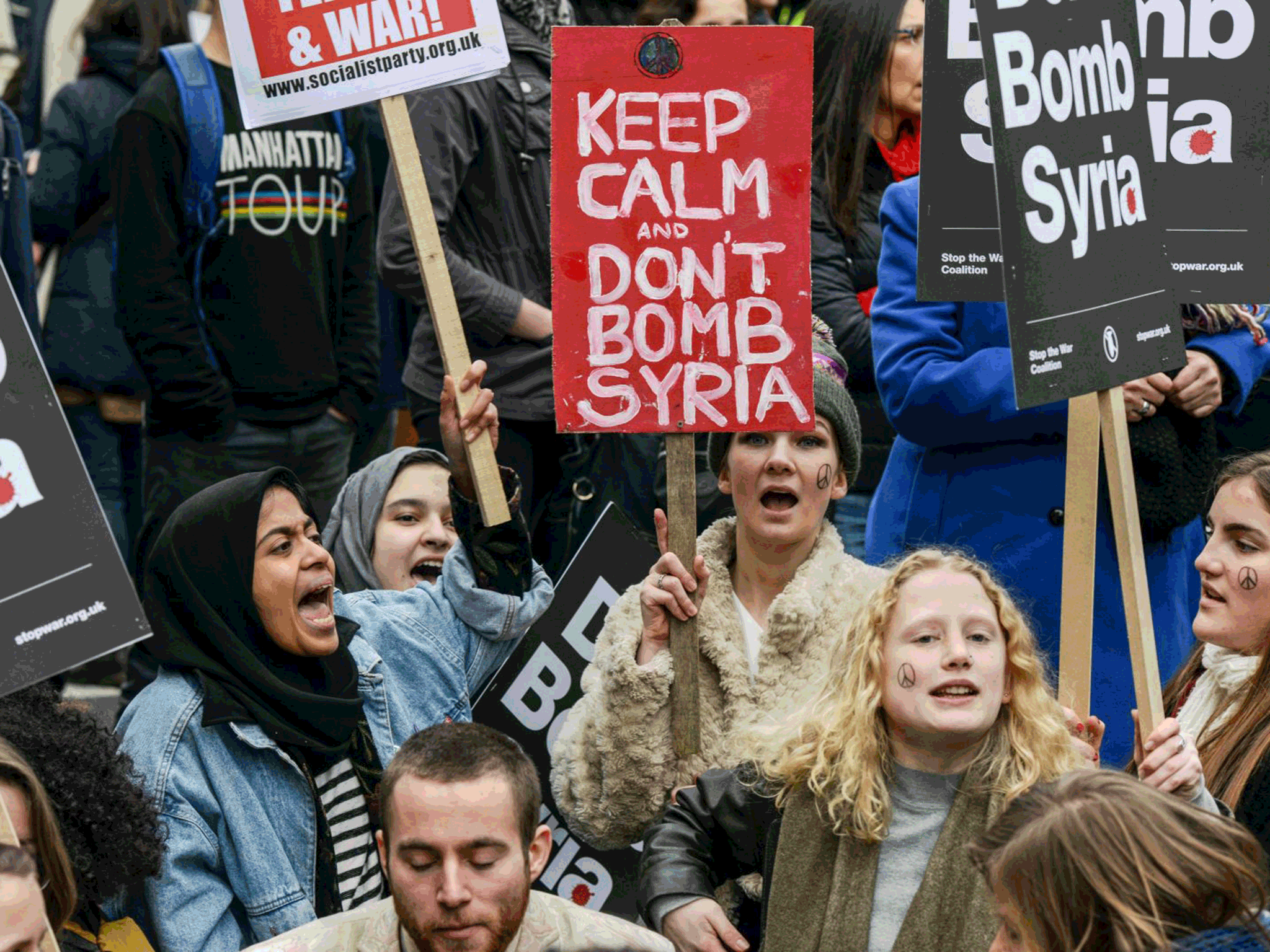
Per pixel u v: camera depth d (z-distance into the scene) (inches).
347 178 554.6
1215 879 207.2
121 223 524.4
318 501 559.5
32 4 663.8
